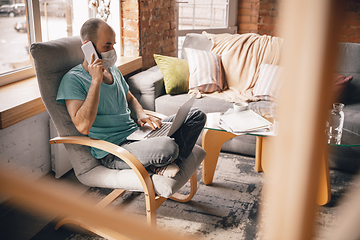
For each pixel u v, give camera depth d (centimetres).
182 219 182
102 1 262
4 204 185
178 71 274
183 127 171
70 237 165
